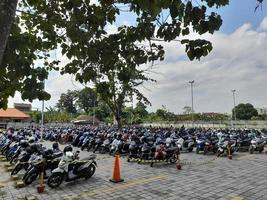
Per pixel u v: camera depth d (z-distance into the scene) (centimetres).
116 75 416
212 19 308
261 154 1655
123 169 1138
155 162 1238
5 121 4184
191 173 1056
